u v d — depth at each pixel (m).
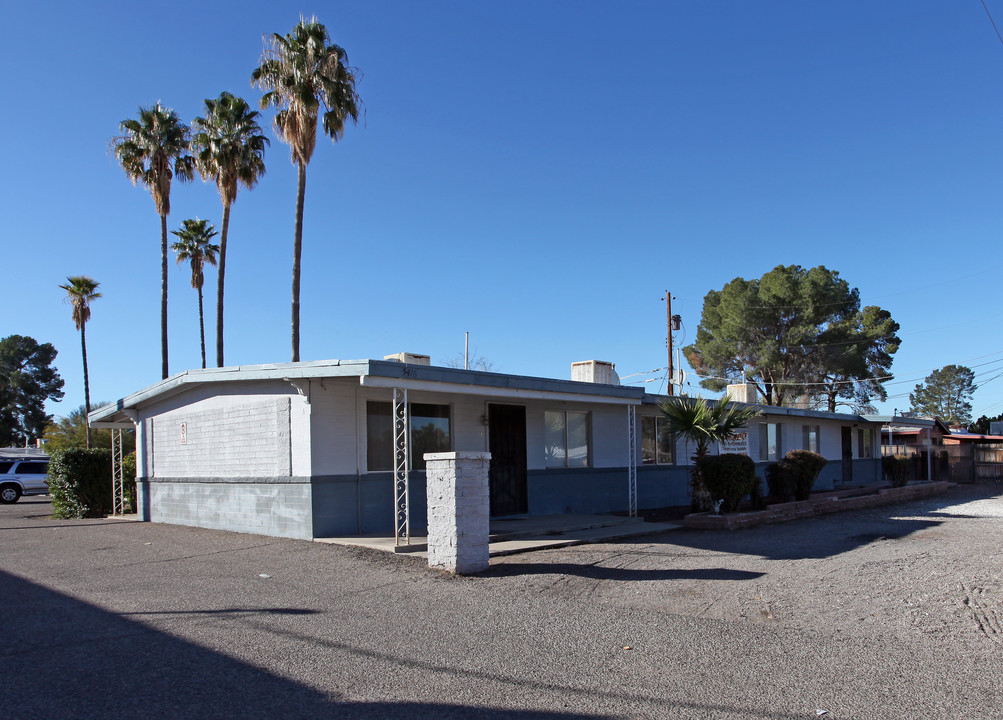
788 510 16.95
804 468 19.41
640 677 5.82
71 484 19.59
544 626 7.31
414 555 11.02
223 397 14.98
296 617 7.64
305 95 23.69
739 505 16.95
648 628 7.24
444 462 10.03
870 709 5.16
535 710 5.14
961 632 7.12
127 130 31.66
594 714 5.06
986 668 6.04
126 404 17.86
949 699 5.35
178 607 8.08
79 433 38.69
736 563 10.77
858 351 42.16
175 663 6.13
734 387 24.84
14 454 43.31
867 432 33.31
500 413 16.12
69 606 8.15
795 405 43.41
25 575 10.09
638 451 20.08
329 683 5.67
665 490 20.83
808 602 8.35
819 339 42.12
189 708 5.15
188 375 15.05
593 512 18.11
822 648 6.59
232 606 8.12
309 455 12.76
